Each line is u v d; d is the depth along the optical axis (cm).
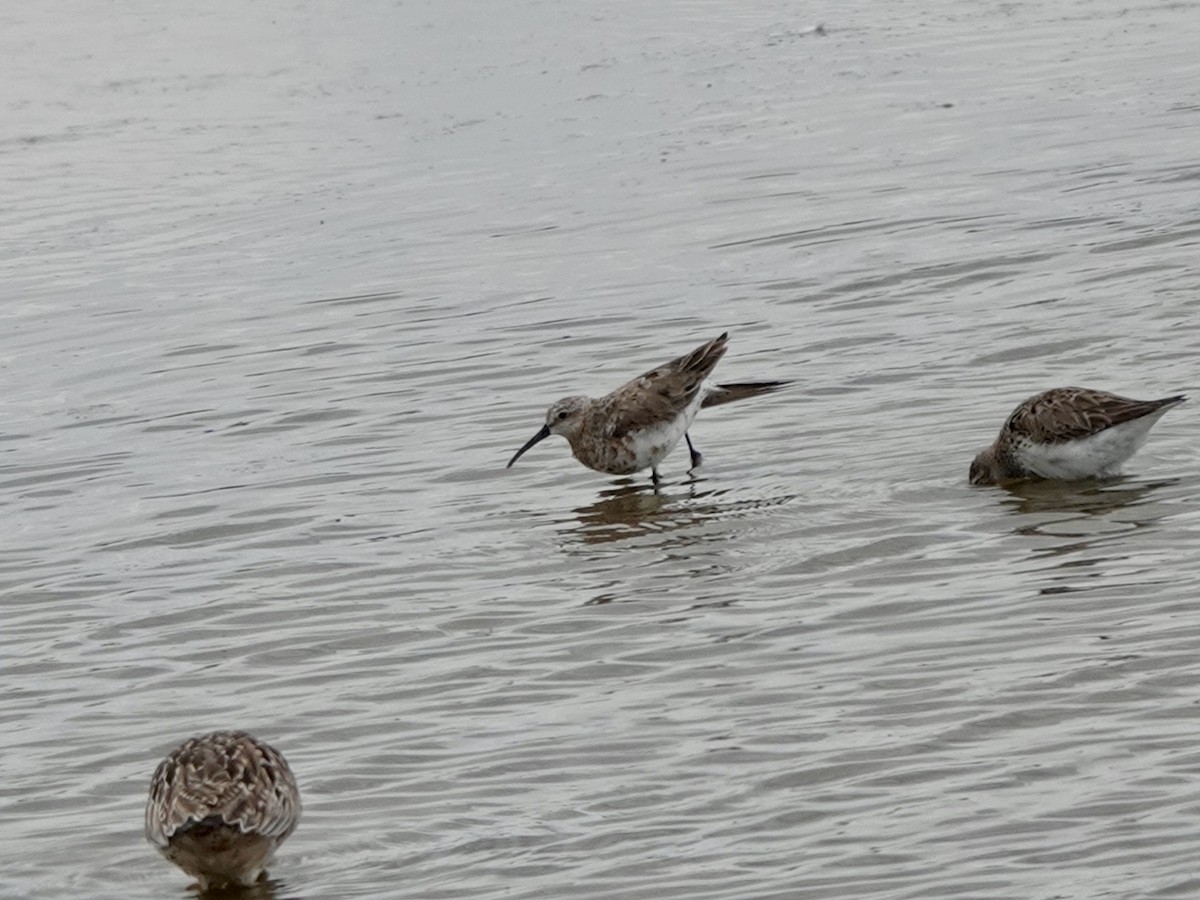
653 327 2173
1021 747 1112
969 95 2988
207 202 2739
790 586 1435
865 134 2828
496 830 1068
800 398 1906
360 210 2667
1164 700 1159
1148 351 1911
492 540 1598
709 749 1151
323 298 2355
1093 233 2308
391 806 1109
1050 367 1908
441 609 1441
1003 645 1270
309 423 1958
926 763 1104
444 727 1221
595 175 2742
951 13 3497
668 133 2900
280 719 1253
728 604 1407
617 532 1597
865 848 1005
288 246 2552
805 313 2166
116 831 1105
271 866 1041
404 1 3659
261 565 1567
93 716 1280
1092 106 2872
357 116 3066
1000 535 1496
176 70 3288
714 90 3097
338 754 1189
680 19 3512
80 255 2569
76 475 1848
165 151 2947
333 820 1096
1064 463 1587
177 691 1318
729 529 1575
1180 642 1243
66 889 1034
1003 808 1036
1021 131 2778
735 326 2147
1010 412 1788
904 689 1215
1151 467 1620
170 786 1004
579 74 3212
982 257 2272
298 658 1366
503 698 1263
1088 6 3500
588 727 1201
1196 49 3150
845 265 2302
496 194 2694
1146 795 1034
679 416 1738
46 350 2250
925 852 995
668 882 988
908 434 1772
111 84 3231
